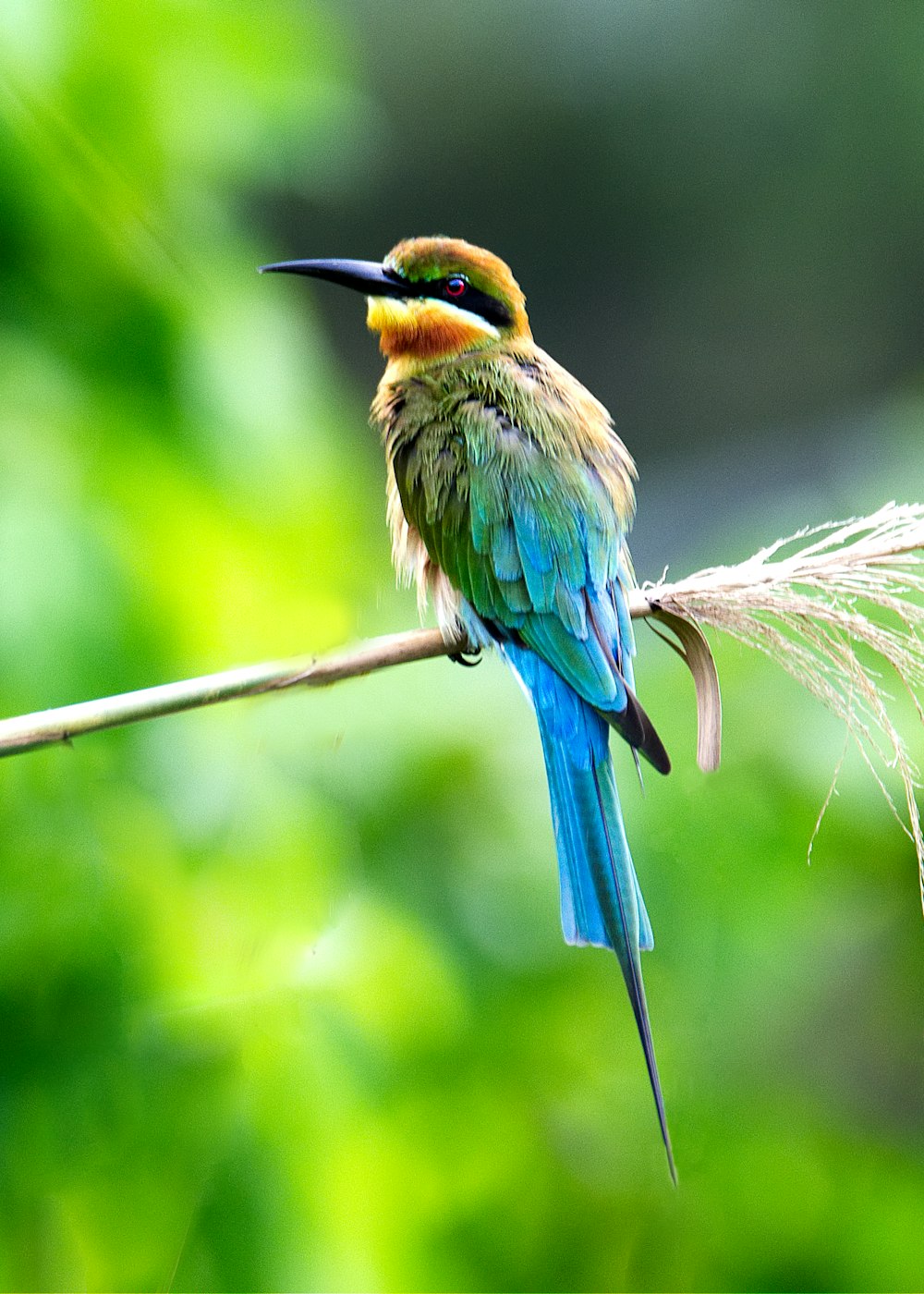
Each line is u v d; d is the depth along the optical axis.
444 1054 7.23
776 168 22.27
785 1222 8.41
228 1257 6.21
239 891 6.76
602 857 7.03
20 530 6.23
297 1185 6.32
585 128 22.05
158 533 6.65
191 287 6.75
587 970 8.09
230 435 6.72
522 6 21.38
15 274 6.45
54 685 6.22
